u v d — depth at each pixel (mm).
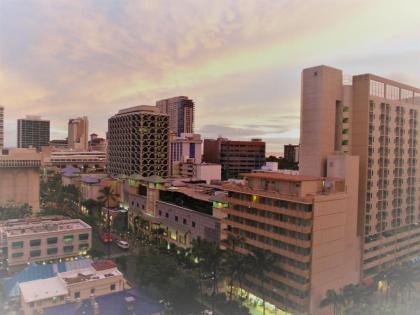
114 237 131750
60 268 73812
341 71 90312
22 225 109250
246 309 75562
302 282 69312
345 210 77188
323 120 85375
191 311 71312
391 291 80938
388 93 95438
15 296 66875
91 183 168625
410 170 102688
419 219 107000
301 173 89938
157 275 76062
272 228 75875
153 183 130625
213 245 78000
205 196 112375
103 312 57844
